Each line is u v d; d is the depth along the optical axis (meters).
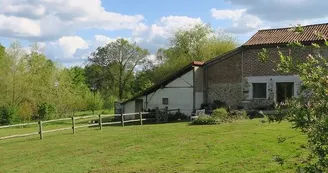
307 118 3.84
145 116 29.06
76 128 24.42
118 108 33.91
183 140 15.75
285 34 27.78
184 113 30.16
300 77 4.16
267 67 27.28
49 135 20.67
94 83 69.31
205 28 49.38
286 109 4.16
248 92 28.17
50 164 12.76
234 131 17.12
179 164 11.70
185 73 30.23
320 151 3.93
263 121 4.38
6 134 24.30
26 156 14.51
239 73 28.73
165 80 30.81
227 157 12.21
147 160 12.59
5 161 13.72
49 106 40.56
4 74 39.34
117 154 13.85
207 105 29.56
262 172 9.98
